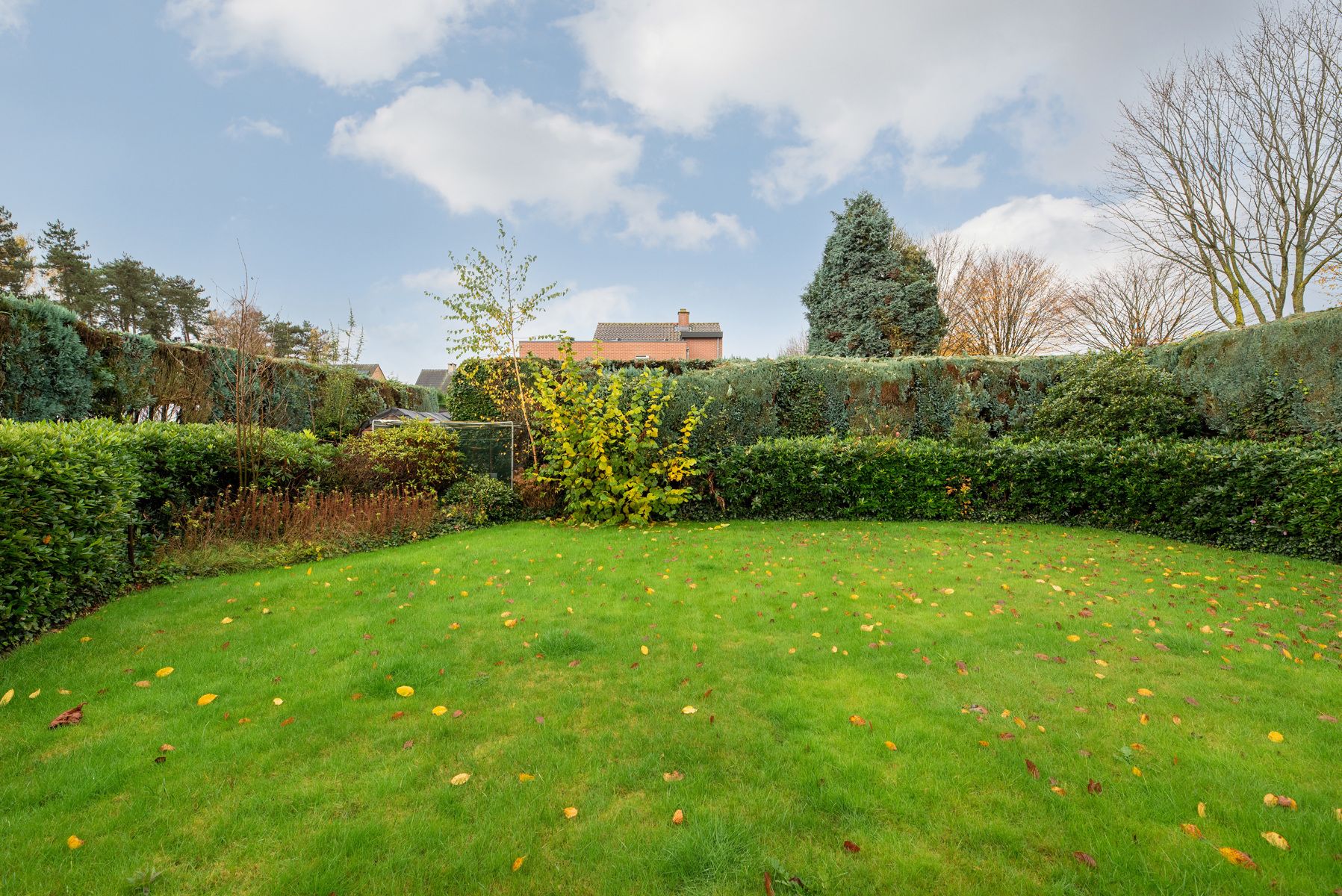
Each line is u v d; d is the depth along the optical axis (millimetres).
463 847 1840
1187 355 9016
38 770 2188
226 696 2824
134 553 4715
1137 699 2883
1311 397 7645
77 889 1636
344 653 3361
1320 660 3348
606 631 3779
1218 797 2111
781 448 8367
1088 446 7777
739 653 3441
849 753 2387
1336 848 1854
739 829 1922
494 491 8297
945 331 16828
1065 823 1983
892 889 1698
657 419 8305
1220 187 12477
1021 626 3887
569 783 2188
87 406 7512
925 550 6203
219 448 6320
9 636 3352
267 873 1719
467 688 2963
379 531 6422
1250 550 6234
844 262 16750
